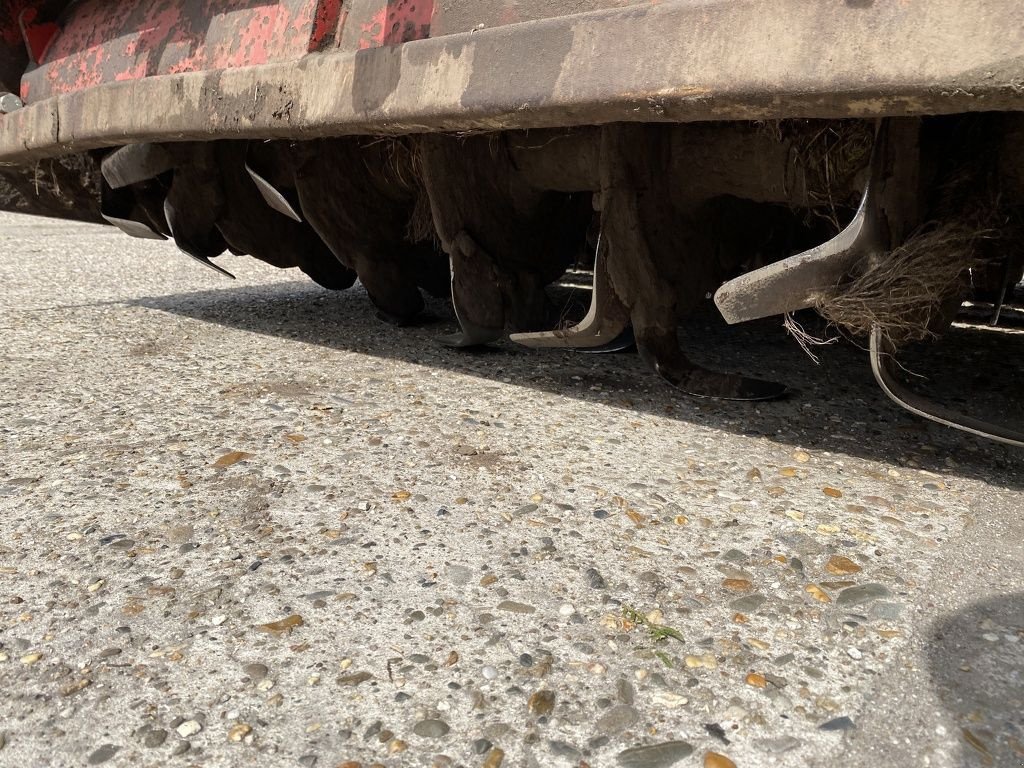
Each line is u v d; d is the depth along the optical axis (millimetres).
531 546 2117
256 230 4469
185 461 2609
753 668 1664
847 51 2002
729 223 3385
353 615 1829
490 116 2629
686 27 2254
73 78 4258
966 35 1856
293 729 1509
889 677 1637
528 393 3342
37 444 2729
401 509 2303
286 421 2975
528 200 3635
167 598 1889
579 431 2910
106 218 4508
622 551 2096
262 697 1587
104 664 1673
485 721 1528
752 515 2283
